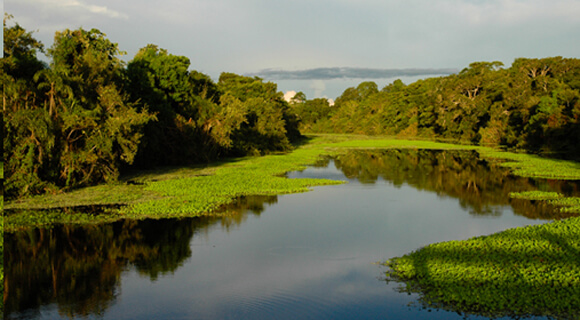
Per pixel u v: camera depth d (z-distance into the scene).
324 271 12.14
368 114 128.25
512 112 68.75
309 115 159.12
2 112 21.91
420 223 17.36
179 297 10.56
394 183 28.28
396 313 9.48
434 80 110.38
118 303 10.23
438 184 27.81
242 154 49.25
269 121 57.72
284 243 14.70
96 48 30.41
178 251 13.90
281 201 21.80
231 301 10.26
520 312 9.14
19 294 10.72
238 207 20.28
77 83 24.55
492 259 12.15
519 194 23.47
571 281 10.45
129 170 34.25
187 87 42.53
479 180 29.50
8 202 20.91
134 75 37.78
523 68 74.56
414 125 108.00
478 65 96.62
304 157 48.56
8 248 14.15
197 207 19.81
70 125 23.47
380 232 16.05
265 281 11.47
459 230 16.31
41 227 16.55
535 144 55.47
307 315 9.59
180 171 34.16
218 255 13.52
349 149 63.97
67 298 10.53
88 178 25.77
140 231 16.08
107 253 13.73
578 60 73.50
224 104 44.78
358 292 10.63
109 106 25.97
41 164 22.81
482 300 9.65
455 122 89.62
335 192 24.66
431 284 10.75
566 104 52.66
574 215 18.53
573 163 39.09
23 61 23.14
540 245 13.35
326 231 16.17
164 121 37.94
